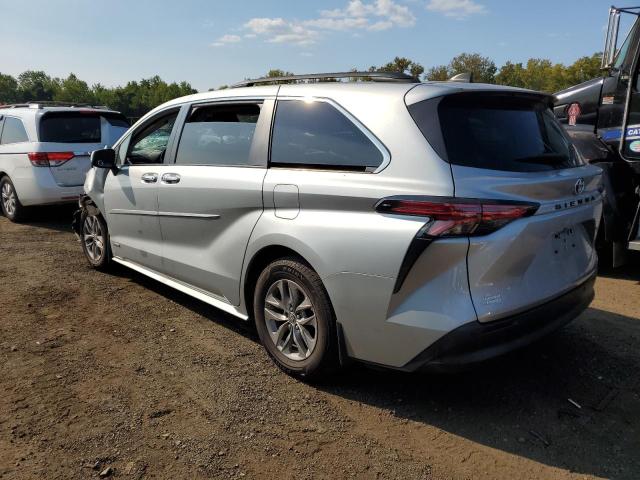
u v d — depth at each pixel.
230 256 3.78
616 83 5.79
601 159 5.73
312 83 3.56
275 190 3.41
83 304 4.77
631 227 5.48
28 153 7.97
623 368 3.64
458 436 2.90
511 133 3.09
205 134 4.12
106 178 5.19
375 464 2.67
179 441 2.80
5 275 5.59
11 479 2.48
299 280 3.28
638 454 2.76
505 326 2.79
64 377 3.44
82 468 2.58
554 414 3.11
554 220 2.98
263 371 3.57
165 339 4.06
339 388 3.37
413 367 2.84
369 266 2.88
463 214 2.63
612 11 5.72
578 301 3.31
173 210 4.27
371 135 3.04
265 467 2.63
